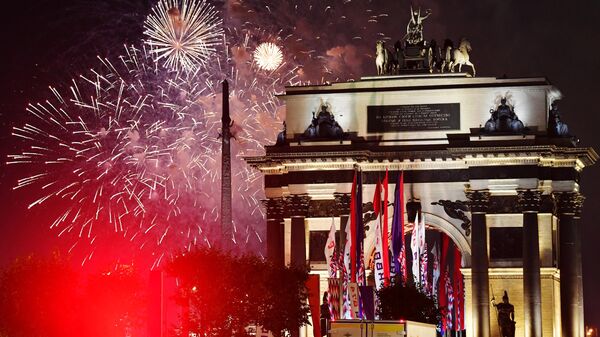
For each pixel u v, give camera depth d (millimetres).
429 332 175750
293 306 191625
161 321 159750
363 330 163125
